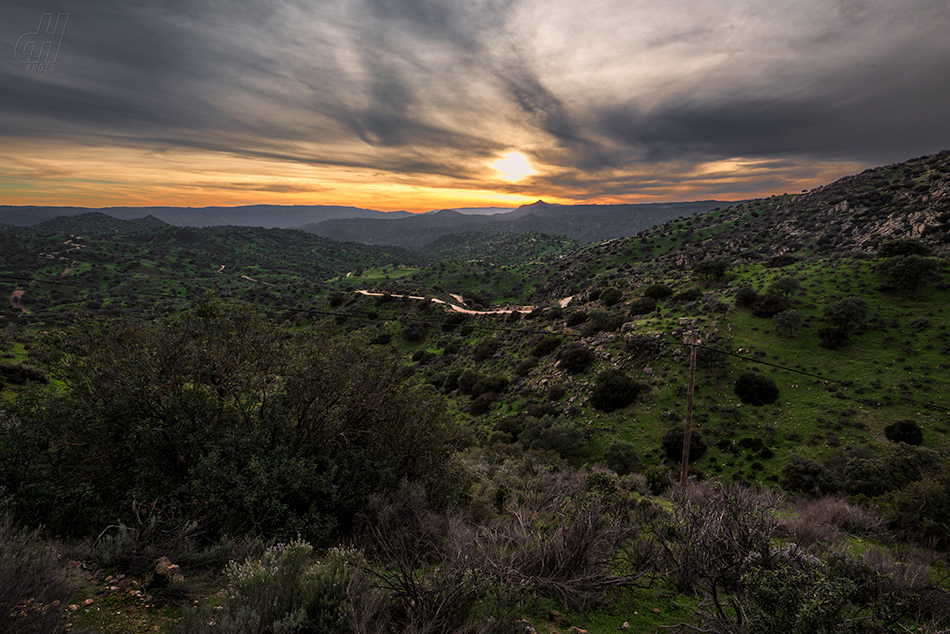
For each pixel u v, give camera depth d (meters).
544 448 34.03
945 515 8.88
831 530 8.86
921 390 32.00
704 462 30.58
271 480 6.82
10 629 2.97
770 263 64.56
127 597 4.11
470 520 8.23
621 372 41.16
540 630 4.27
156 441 7.11
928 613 4.65
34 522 5.88
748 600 4.09
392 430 9.14
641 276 103.38
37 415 6.82
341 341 9.61
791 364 37.97
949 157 117.69
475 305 126.69
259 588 3.84
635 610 4.88
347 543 6.91
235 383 8.09
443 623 3.83
